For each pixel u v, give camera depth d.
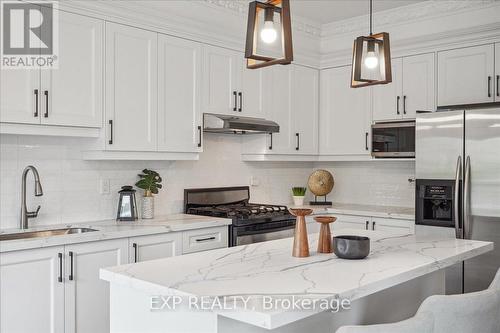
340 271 1.98
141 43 3.61
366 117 4.83
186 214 4.21
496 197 3.50
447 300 1.68
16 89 2.94
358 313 2.26
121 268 2.04
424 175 3.88
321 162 5.70
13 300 2.71
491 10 4.05
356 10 4.69
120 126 3.48
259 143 4.69
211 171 4.59
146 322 1.89
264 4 2.08
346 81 5.00
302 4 4.50
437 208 3.90
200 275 1.90
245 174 4.92
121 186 3.89
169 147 3.80
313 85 5.13
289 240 2.79
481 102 4.09
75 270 2.97
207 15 4.13
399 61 4.60
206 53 4.07
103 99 3.38
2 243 2.64
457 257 2.37
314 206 5.12
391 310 2.47
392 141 4.57
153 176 3.91
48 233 3.29
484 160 3.56
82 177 3.64
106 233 3.10
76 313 2.98
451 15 4.28
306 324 1.99
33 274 2.79
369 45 2.71
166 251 3.47
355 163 5.39
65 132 3.20
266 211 4.25
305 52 4.95
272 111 4.66
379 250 2.48
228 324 1.66
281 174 5.32
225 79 4.23
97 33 3.34
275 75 4.69
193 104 3.97
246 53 2.07
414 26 4.53
